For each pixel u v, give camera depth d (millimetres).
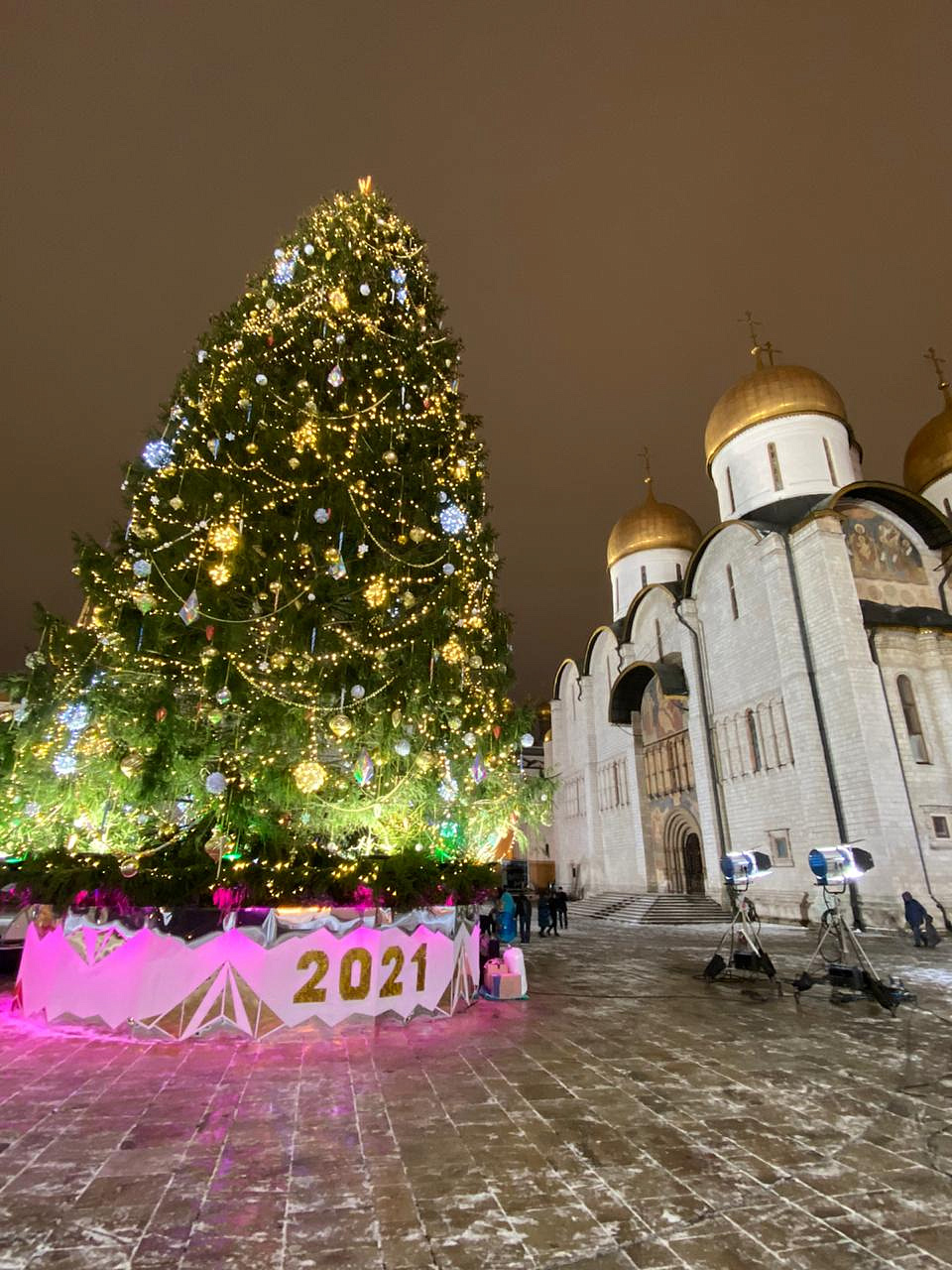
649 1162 4738
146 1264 3451
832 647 24906
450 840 10305
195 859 8469
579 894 42438
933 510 28203
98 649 8867
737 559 30031
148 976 7855
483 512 12609
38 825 8742
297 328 11445
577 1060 7254
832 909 11688
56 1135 5031
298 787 7934
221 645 8656
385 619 9664
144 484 9883
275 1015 7836
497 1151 4879
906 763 23578
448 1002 9297
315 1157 4738
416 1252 3594
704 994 11383
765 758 27172
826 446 32906
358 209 14102
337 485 9750
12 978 11484
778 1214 4043
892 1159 4840
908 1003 10516
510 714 11570
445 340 13586
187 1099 5832
